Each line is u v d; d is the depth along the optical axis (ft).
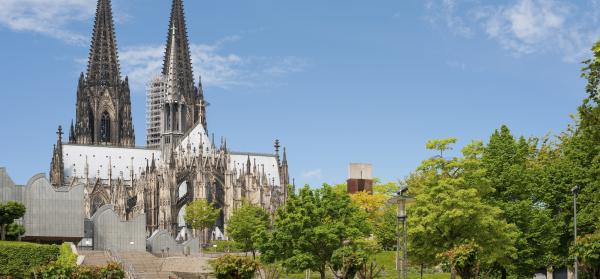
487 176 299.17
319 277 386.11
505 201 295.07
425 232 278.46
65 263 269.03
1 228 390.83
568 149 304.09
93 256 422.82
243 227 537.24
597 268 197.67
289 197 329.52
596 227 252.42
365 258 270.26
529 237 284.82
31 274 319.27
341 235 310.04
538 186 295.48
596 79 187.01
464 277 217.56
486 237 272.10
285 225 319.68
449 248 274.98
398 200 217.36
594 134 193.98
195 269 357.82
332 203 320.70
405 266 214.69
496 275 317.63
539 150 369.91
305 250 314.35
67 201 476.54
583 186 286.46
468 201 271.08
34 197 469.16
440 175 295.48
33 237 467.11
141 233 529.45
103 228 519.60
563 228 286.05
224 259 226.38
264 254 328.49
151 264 410.11
